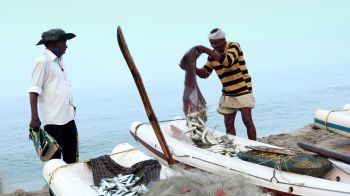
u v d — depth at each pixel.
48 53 5.41
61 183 4.31
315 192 4.03
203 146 5.86
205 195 2.90
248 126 6.49
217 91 60.62
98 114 38.62
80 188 4.11
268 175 4.41
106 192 3.97
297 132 9.85
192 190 2.99
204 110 6.07
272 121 19.16
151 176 4.12
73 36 5.55
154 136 6.14
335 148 8.07
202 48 6.07
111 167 4.59
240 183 2.99
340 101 27.06
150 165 4.33
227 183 2.99
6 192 6.64
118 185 4.04
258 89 50.22
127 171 4.37
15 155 16.09
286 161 4.43
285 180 4.27
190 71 6.04
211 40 6.25
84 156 15.44
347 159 4.29
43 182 10.54
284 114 21.39
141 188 3.90
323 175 4.51
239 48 6.32
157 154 5.82
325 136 9.10
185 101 6.07
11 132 28.17
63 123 5.49
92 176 4.67
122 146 5.21
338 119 7.97
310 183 4.12
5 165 13.77
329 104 25.62
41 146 5.14
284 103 27.75
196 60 6.10
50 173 4.59
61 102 5.45
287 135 9.59
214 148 5.52
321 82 56.12
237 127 15.62
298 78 80.44
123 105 55.25
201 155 5.16
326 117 8.24
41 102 5.44
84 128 25.25
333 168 4.49
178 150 5.45
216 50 6.31
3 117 52.78
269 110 23.80
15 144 20.33
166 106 39.25
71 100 5.65
